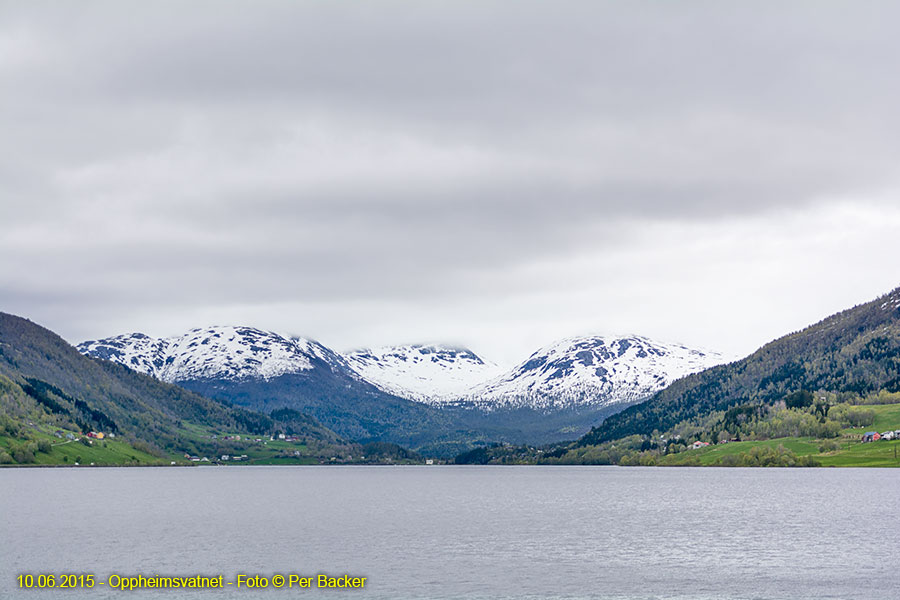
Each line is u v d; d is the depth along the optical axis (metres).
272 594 100.81
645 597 99.19
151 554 127.19
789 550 131.62
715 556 126.38
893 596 99.75
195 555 126.62
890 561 121.25
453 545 138.00
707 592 101.62
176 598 98.75
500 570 114.69
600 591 102.25
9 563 119.06
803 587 104.12
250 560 122.19
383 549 133.12
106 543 138.50
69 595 100.12
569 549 133.50
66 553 127.81
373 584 105.81
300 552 129.88
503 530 158.75
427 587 104.50
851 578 109.31
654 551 131.38
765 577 110.06
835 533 150.75
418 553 129.38
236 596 99.94
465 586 104.81
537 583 106.38
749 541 141.88
